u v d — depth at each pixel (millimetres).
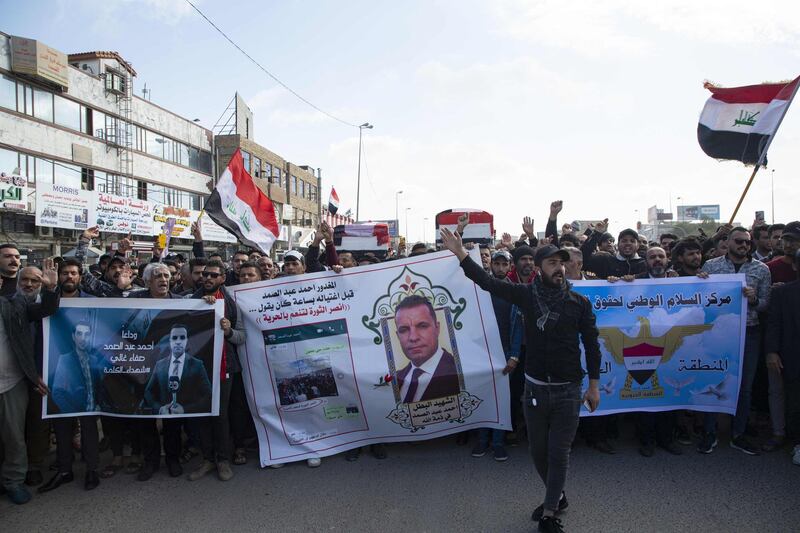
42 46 22422
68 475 4824
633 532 3721
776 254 6578
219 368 4914
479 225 19781
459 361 5324
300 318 5418
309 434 5266
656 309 5461
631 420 6359
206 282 5176
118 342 4910
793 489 4336
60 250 22312
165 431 5043
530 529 3814
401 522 3949
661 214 85312
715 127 7898
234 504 4316
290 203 51188
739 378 5281
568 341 3742
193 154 36406
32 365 4527
